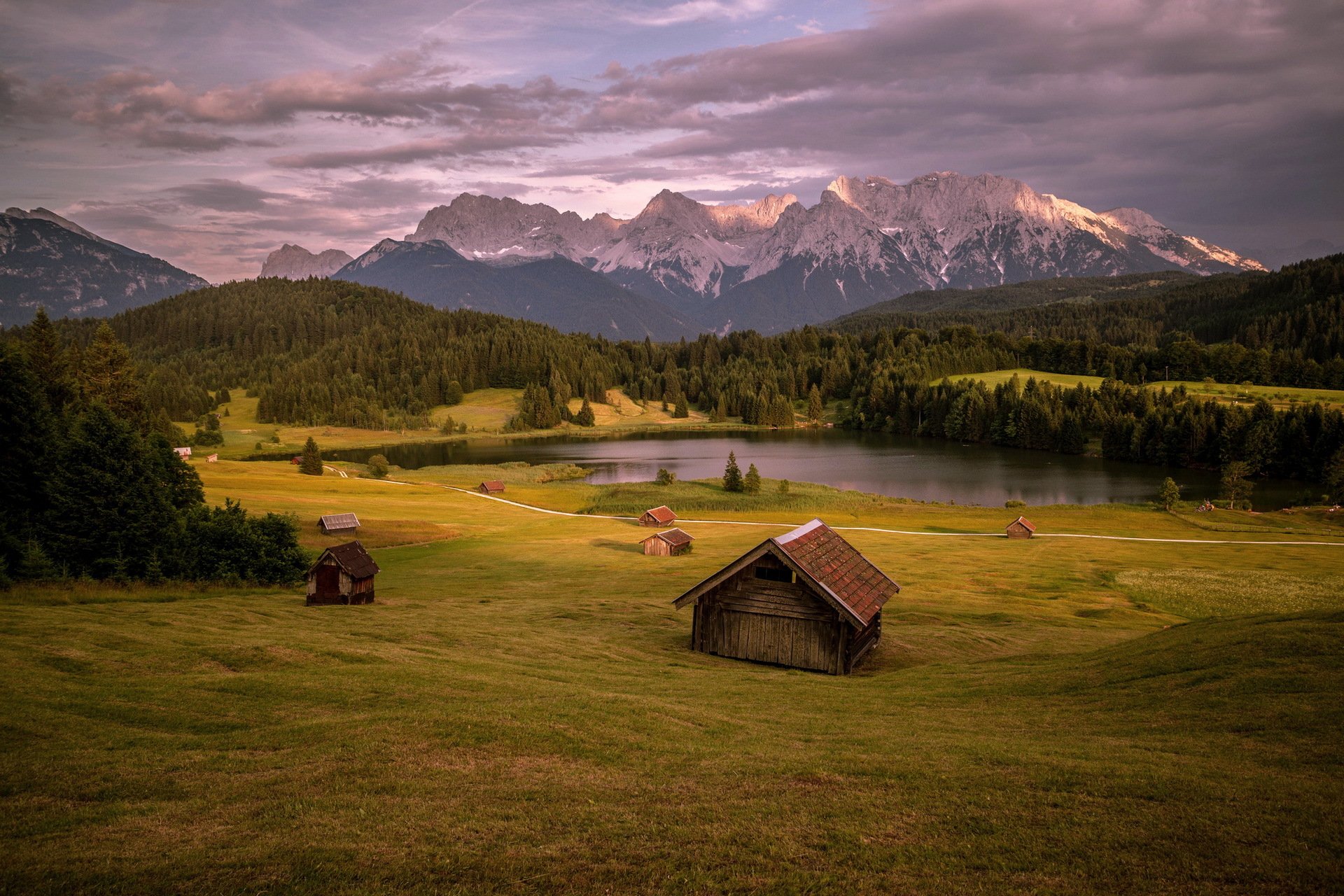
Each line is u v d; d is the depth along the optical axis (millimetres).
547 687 23844
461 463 189625
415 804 13984
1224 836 12234
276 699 20750
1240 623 27688
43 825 12883
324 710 20000
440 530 88812
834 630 32156
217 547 50156
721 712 22109
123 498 45406
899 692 26359
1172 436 170875
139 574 45656
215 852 12000
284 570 51312
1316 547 82688
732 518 109062
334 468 165250
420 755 16438
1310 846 11820
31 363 77312
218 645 26891
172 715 19047
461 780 15180
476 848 12219
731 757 17125
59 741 16797
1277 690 20000
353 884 11078
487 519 103188
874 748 18109
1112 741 18000
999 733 19641
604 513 114062
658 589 55719
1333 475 124500
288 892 10875
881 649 36812
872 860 11766
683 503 119875
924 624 43562
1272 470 154750
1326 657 21641
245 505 96125
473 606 46969
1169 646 26828
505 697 21750
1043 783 14844
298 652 26250
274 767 15766
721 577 34031
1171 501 113562
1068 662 28906
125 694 20281
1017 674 28000
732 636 34156
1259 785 14234
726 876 11289
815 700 24812
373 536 83438
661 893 10852
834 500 121938
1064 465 172875
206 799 14133
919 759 16828
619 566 68688
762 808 13844
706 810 13797
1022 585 61031
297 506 99688
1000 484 147500
